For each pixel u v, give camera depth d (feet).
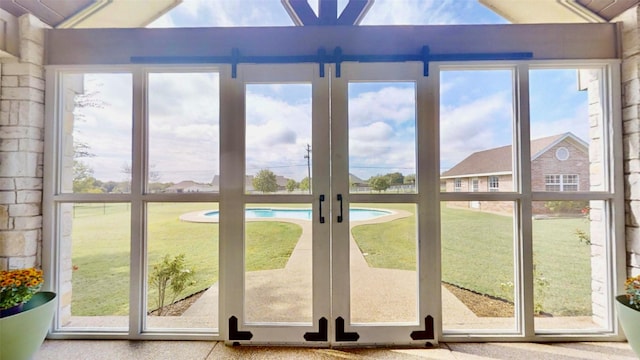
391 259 6.64
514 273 6.72
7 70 6.44
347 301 6.51
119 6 7.20
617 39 6.61
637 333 5.19
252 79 6.75
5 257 6.31
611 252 6.59
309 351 6.26
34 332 5.27
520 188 6.64
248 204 6.73
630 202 6.41
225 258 6.60
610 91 6.63
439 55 6.64
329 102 6.68
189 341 6.59
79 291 6.91
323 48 6.72
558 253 6.79
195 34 6.79
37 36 6.66
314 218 6.61
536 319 6.79
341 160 6.62
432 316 6.49
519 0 7.27
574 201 6.77
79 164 6.95
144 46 6.81
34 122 6.58
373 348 6.37
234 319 6.50
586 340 6.48
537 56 6.63
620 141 6.55
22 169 6.38
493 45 6.68
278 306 6.64
